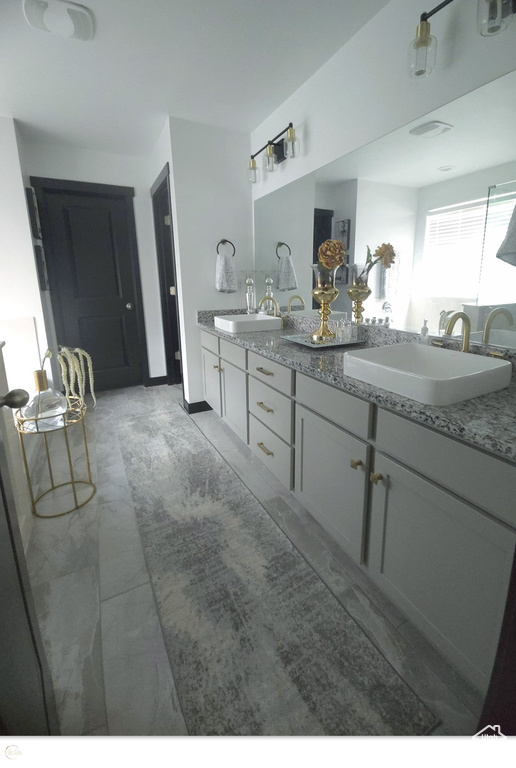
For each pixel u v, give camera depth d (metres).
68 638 1.24
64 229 3.56
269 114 2.66
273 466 2.03
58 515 1.89
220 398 2.82
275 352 1.84
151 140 3.21
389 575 1.23
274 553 1.60
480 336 1.41
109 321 3.94
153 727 0.99
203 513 1.89
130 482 2.20
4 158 2.70
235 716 1.00
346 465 1.37
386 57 1.63
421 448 1.02
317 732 0.96
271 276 2.95
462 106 1.35
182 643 1.22
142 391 4.00
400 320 1.74
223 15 1.66
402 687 1.06
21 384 2.88
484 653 0.92
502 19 1.10
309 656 1.16
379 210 1.78
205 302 3.16
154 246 3.91
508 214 1.27
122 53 1.92
